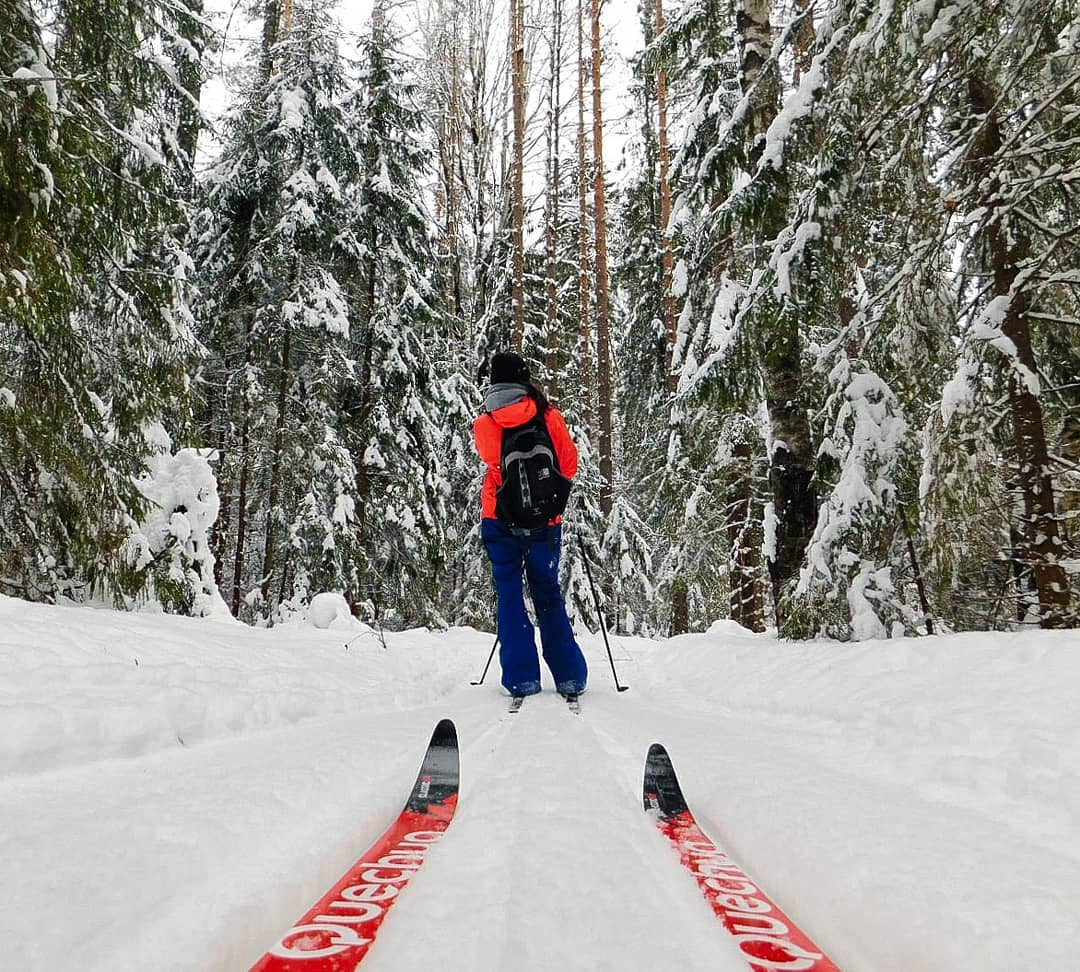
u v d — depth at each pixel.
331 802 1.42
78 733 1.76
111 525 5.93
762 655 3.94
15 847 1.03
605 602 12.30
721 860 1.15
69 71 5.44
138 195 6.25
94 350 6.48
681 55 9.07
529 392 3.80
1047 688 2.13
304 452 11.13
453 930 0.83
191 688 2.39
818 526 4.11
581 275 15.30
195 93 8.98
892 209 4.25
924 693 2.43
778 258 4.42
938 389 4.45
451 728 1.79
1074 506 4.00
